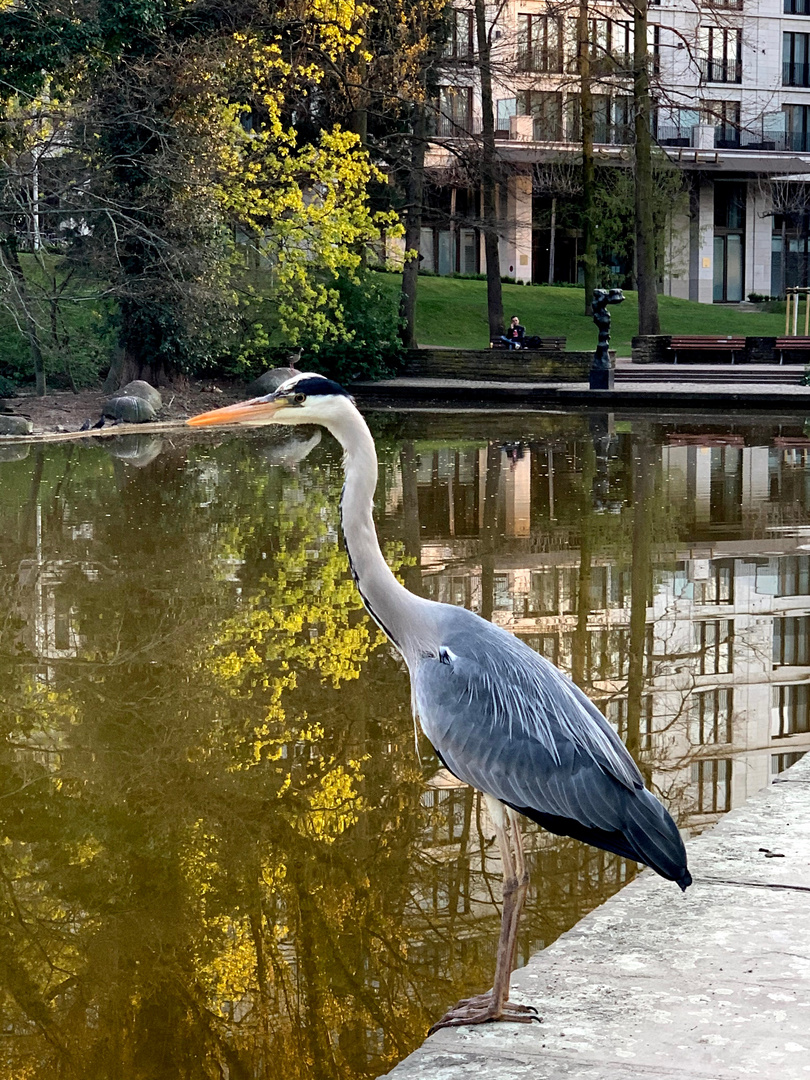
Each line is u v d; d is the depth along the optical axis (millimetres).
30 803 5574
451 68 34688
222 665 7598
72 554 10789
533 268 53094
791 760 5945
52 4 22203
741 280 55719
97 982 4102
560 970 3389
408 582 9641
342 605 9039
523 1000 3234
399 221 33562
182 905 4660
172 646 7984
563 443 19297
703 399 25562
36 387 25141
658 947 3504
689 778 5711
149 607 8953
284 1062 3660
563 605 8969
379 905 4652
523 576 9891
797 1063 2877
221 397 26969
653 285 35594
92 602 9102
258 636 8227
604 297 26922
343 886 4797
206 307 25172
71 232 24328
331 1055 3699
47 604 9023
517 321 33750
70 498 13961
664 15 51469
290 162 26234
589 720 3139
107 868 4949
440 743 3215
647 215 35219
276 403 3561
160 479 15680
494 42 43719
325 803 5605
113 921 4531
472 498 13844
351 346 30031
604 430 21297
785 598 9188
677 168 46125
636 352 34688
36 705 6887
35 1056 3727
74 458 18047
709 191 53906
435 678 3268
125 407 23031
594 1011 3158
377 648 7973
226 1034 3838
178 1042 3820
